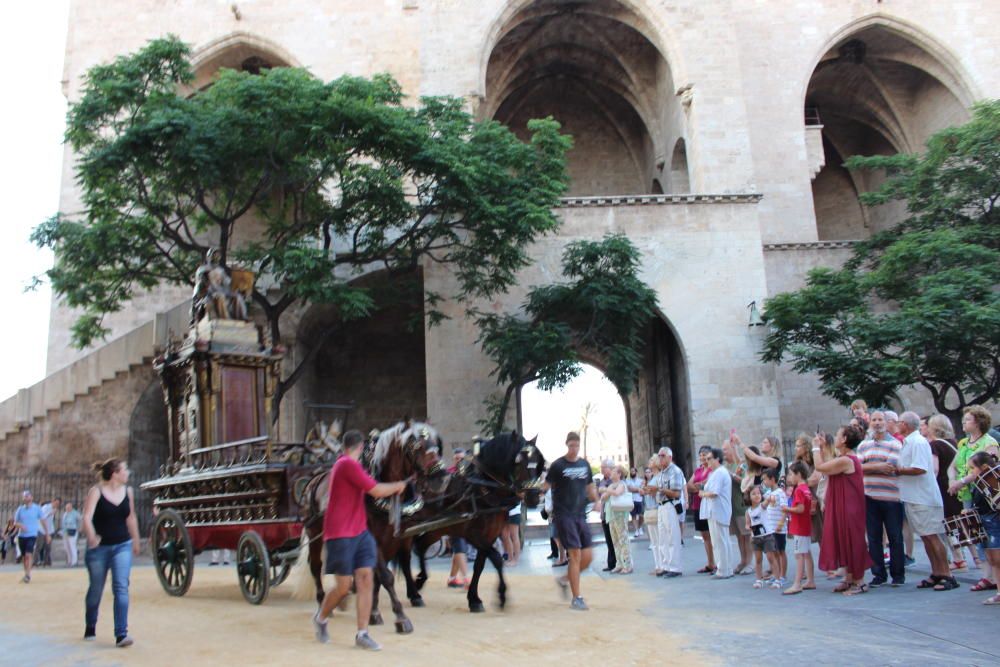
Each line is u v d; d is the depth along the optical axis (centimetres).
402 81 3152
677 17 3123
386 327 3497
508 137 2477
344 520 807
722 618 923
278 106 2033
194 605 1168
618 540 1473
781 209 3353
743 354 2733
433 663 728
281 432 2823
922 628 796
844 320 2611
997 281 2441
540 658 744
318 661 743
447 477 930
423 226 2594
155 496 1401
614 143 4112
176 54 2181
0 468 2670
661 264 2794
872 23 3525
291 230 2316
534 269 2789
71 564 2358
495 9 3130
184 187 2178
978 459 883
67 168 3159
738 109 3033
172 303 3092
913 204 2930
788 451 2947
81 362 2722
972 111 3120
